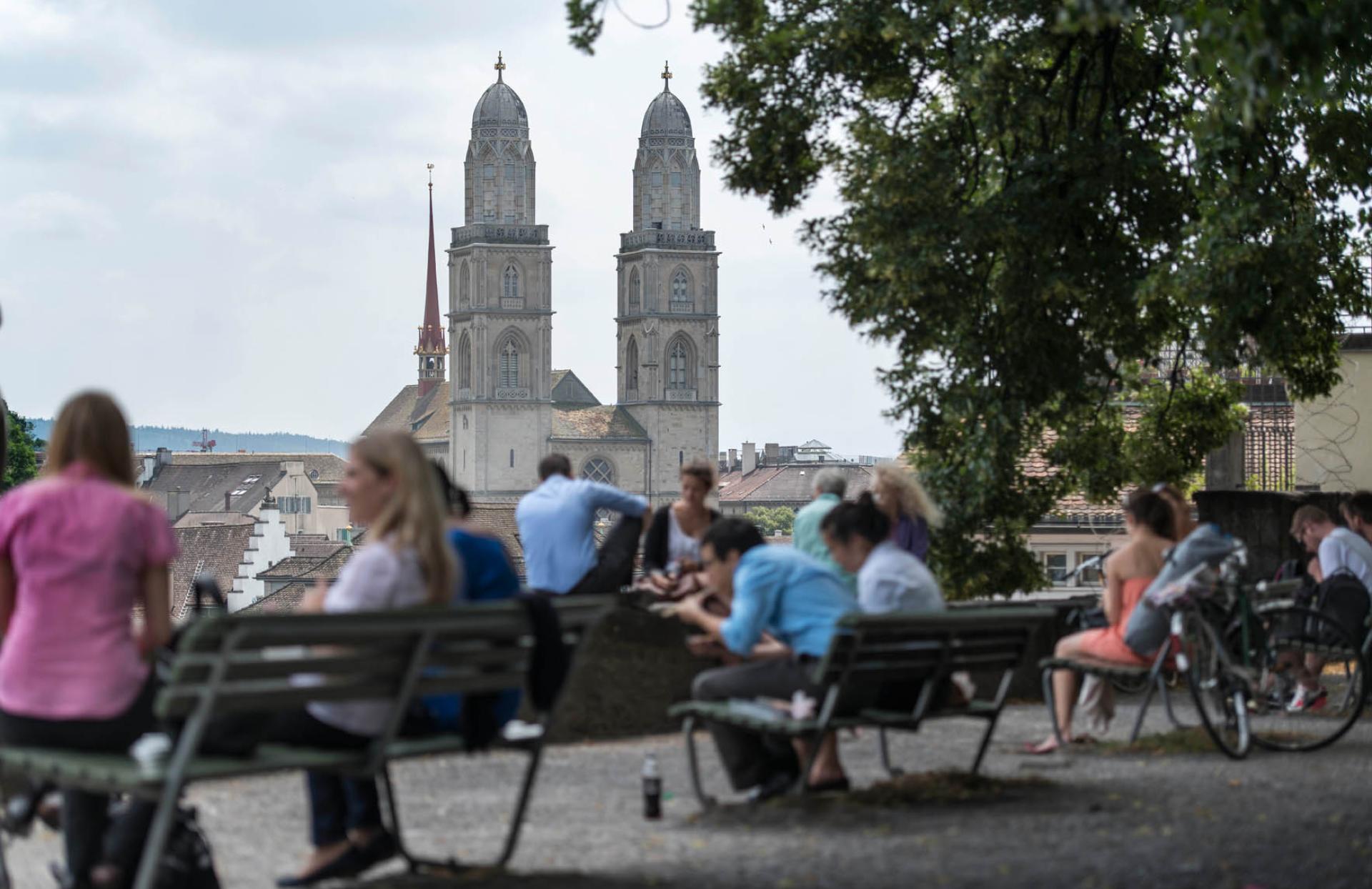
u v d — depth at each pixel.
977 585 22.47
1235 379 27.50
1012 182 21.25
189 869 7.09
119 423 6.96
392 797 7.80
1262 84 11.59
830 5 21.92
